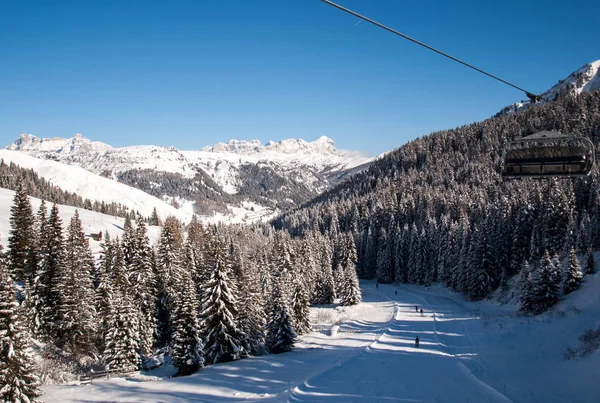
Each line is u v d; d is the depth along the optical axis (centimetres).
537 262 6806
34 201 13362
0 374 2636
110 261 5738
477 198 11106
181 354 4000
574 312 4544
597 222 6384
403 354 4175
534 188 7812
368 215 14038
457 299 8056
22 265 5722
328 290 8788
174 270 5925
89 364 4619
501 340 4425
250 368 3750
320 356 4259
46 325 4741
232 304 4259
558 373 3109
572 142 1327
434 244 9925
